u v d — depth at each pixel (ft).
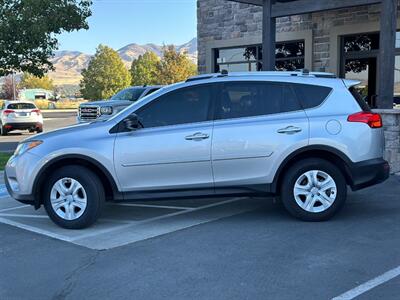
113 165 20.84
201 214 23.35
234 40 52.44
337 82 21.54
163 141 20.86
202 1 55.21
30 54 45.14
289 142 20.72
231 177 21.02
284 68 49.37
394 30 31.48
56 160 20.92
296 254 17.17
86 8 45.62
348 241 18.43
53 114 166.20
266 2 38.32
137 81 247.70
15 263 17.33
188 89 21.54
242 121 21.12
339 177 20.81
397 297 13.60
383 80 31.86
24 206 26.53
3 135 77.51
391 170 31.73
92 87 224.94
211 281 15.06
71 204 21.11
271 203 25.13
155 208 24.85
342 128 20.72
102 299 14.10
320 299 13.56
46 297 14.44
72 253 18.19
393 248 17.56
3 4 43.21
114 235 20.31
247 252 17.56
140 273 15.94
